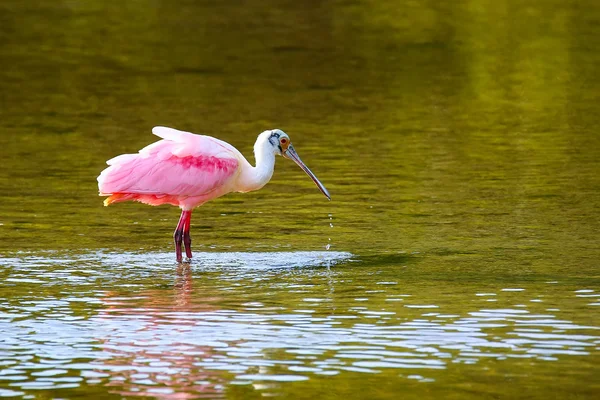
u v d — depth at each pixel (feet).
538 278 46.39
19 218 59.00
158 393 33.09
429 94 99.40
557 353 36.29
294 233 55.98
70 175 70.28
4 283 45.96
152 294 44.37
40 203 62.80
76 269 48.60
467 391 33.06
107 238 55.06
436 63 113.60
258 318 40.78
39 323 40.22
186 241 51.29
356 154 76.59
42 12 142.51
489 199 63.10
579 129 84.58
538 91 100.27
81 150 77.92
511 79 105.81
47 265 49.26
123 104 95.30
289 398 32.63
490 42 123.54
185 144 52.49
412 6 145.89
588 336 38.06
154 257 51.16
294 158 55.98
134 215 60.59
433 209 60.85
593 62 112.78
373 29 131.75
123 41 125.39
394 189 66.08
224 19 138.82
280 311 41.73
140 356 36.45
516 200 62.69
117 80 106.01
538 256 50.39
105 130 85.10
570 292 43.98
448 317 40.60
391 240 54.13
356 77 107.34
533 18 136.98
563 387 33.32
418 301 42.93
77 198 64.18
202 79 106.42
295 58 116.47
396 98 97.81
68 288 45.32
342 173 70.85
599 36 125.59
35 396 32.81
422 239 54.24
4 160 74.64
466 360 35.76
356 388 33.35
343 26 133.80
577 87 101.86
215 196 53.47
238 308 42.19
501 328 39.17
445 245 52.90
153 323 40.16
